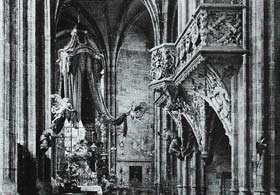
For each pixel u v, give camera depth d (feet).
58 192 114.42
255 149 94.12
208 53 94.94
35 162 96.53
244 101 95.96
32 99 96.84
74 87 159.12
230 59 96.37
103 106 162.40
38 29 108.06
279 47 94.53
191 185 132.46
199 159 131.54
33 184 96.27
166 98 124.16
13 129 83.61
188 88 115.55
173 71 123.13
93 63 160.97
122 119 163.94
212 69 98.68
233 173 98.84
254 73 94.94
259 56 94.17
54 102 113.80
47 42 114.21
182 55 113.80
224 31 95.55
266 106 94.22
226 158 130.21
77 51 158.81
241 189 96.07
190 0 120.16
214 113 115.55
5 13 84.17
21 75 95.55
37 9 107.34
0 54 83.61
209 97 105.40
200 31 96.27
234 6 95.55
